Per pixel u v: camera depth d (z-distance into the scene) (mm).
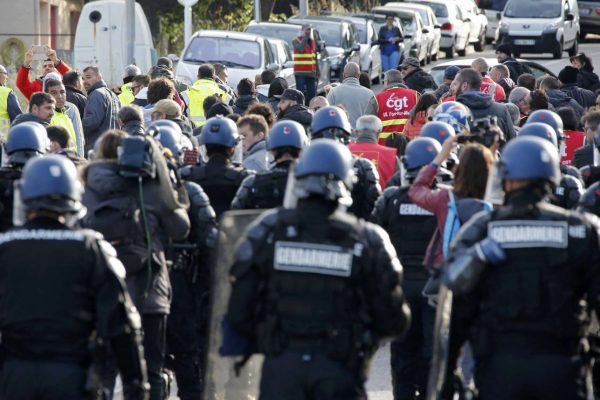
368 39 93250
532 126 23016
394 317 15570
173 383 26422
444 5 119000
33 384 15508
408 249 21859
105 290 15766
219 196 23984
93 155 23422
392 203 22109
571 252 15773
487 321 15930
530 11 108312
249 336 15797
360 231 15555
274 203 22828
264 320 15531
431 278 20797
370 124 29703
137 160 20438
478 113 33031
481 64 45375
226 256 17719
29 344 15555
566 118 33969
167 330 22656
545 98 36688
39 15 98938
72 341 15633
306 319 15273
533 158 15992
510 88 47438
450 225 20375
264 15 121938
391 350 22562
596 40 128750
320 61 74625
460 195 20547
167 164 21344
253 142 26984
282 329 15344
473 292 16203
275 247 15453
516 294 15727
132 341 15992
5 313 15641
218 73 51750
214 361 18031
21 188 15820
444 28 117938
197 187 22641
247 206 23000
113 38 73812
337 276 15328
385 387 25484
